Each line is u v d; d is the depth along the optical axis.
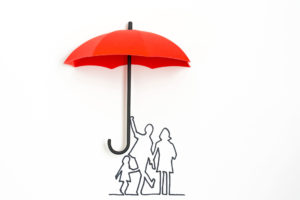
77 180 1.50
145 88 1.61
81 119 1.52
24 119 1.45
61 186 1.48
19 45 1.46
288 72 1.87
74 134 1.51
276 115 1.84
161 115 1.63
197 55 1.71
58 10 1.52
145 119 1.60
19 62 1.46
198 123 1.69
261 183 1.79
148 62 1.61
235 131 1.76
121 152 1.52
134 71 1.60
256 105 1.80
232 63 1.77
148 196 1.59
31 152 1.45
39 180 1.45
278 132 1.83
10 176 1.42
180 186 1.64
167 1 1.68
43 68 1.49
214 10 1.76
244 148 1.77
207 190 1.69
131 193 1.56
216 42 1.75
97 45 1.36
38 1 1.50
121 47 1.34
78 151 1.51
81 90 1.53
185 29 1.70
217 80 1.74
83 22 1.56
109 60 1.56
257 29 1.82
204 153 1.70
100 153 1.54
